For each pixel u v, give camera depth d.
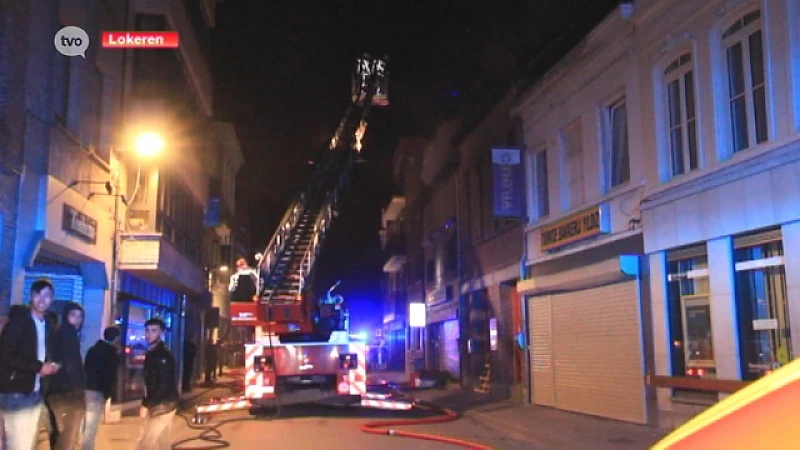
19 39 11.16
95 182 13.93
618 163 14.43
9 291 10.91
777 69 10.01
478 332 22.42
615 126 14.55
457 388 23.84
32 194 11.68
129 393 16.81
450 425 14.28
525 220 18.05
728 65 11.23
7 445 6.78
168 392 8.20
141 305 18.73
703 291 11.61
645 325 12.87
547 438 11.94
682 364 11.93
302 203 20.56
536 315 17.47
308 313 16.28
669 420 12.03
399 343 40.62
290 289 17.44
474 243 22.62
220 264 38.84
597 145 14.71
